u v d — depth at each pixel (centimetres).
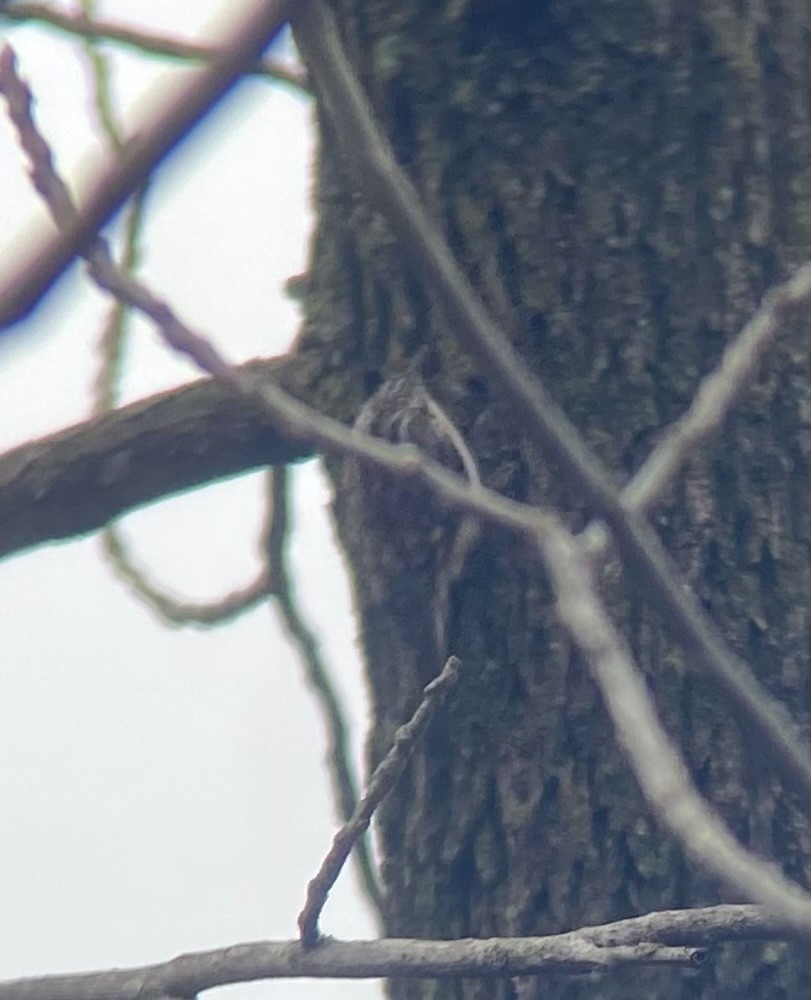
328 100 400
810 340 677
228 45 322
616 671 378
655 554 425
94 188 332
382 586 695
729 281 664
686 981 650
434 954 505
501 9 676
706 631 428
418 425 665
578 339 663
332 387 707
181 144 328
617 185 668
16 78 342
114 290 377
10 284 333
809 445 673
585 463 425
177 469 755
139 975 546
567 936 500
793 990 652
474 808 682
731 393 450
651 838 657
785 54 679
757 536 665
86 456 761
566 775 668
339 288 708
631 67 669
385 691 714
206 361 399
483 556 678
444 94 678
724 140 668
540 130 671
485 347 417
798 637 664
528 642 674
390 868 708
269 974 522
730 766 653
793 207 674
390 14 685
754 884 340
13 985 558
